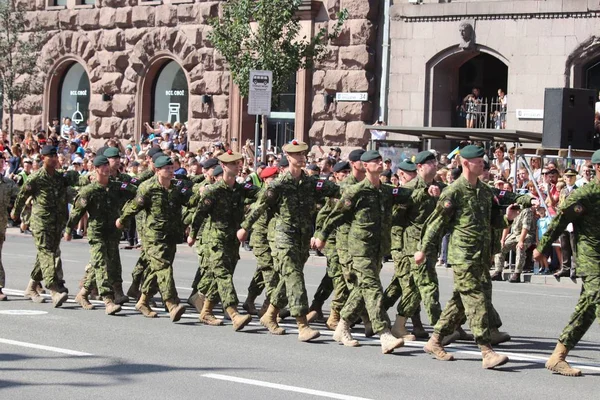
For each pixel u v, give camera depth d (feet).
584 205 50.14
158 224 67.72
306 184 61.62
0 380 48.91
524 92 135.74
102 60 178.29
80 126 184.14
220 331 63.87
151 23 171.63
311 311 68.23
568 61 132.57
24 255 110.93
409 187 61.93
